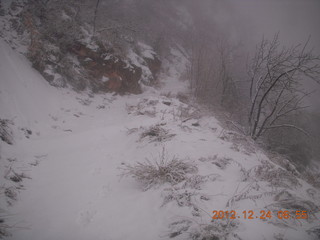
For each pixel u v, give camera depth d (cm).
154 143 661
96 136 775
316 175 783
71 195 404
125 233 301
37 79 929
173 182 421
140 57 1775
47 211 353
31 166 499
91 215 345
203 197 363
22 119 672
